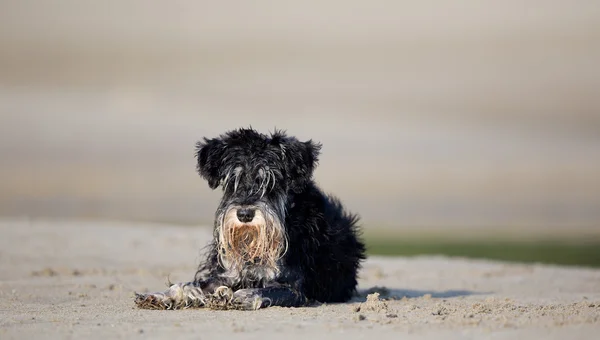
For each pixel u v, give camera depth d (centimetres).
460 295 1430
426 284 1656
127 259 1884
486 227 3728
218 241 1149
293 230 1162
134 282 1530
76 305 1181
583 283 1698
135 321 975
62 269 1702
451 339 846
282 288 1130
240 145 1158
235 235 1123
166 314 1037
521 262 2419
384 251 2833
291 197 1182
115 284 1485
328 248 1211
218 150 1166
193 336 869
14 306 1175
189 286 1103
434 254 2728
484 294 1455
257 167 1138
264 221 1112
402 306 1135
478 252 2817
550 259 2606
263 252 1120
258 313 1040
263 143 1157
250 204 1116
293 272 1152
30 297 1296
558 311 1059
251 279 1146
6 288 1416
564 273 1888
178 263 1853
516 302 1238
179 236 2241
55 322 981
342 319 980
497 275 1836
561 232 3516
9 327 946
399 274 1834
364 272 1858
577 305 1143
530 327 899
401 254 2734
